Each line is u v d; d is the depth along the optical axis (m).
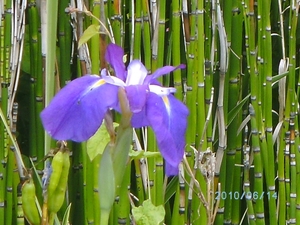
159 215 1.70
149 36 1.81
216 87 1.91
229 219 1.94
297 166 1.93
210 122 1.85
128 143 1.54
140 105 1.52
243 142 1.99
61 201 1.59
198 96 1.82
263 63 1.89
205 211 1.84
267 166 1.91
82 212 1.86
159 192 1.81
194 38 1.81
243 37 1.97
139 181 1.82
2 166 1.77
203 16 1.83
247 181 1.91
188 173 1.79
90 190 1.78
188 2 1.85
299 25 2.08
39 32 1.81
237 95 1.92
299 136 1.95
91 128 1.52
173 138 1.54
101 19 1.76
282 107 1.92
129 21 1.83
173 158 1.53
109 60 1.58
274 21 2.08
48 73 1.63
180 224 1.84
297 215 1.94
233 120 1.92
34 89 1.83
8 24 1.76
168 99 1.56
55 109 1.53
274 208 1.93
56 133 1.52
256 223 1.92
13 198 1.81
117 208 1.80
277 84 2.12
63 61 1.82
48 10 1.62
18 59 1.78
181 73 1.87
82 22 1.78
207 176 1.81
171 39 1.85
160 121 1.53
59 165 1.58
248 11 1.87
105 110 1.53
